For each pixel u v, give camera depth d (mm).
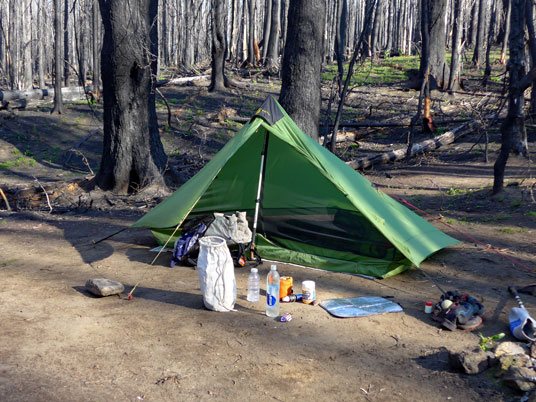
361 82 27844
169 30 48000
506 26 34062
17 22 42344
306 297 5566
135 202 11414
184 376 3941
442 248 7527
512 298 5645
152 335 4680
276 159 7719
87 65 43844
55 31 22344
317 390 3768
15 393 3602
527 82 9664
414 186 12891
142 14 11508
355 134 19453
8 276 6492
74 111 23438
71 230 9172
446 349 4422
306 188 7621
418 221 7637
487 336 4730
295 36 11609
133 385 3791
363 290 6051
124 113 11781
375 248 6754
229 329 4844
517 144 14570
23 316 5102
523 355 4027
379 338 4695
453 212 9914
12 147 18859
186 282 6285
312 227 7352
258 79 30172
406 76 28594
